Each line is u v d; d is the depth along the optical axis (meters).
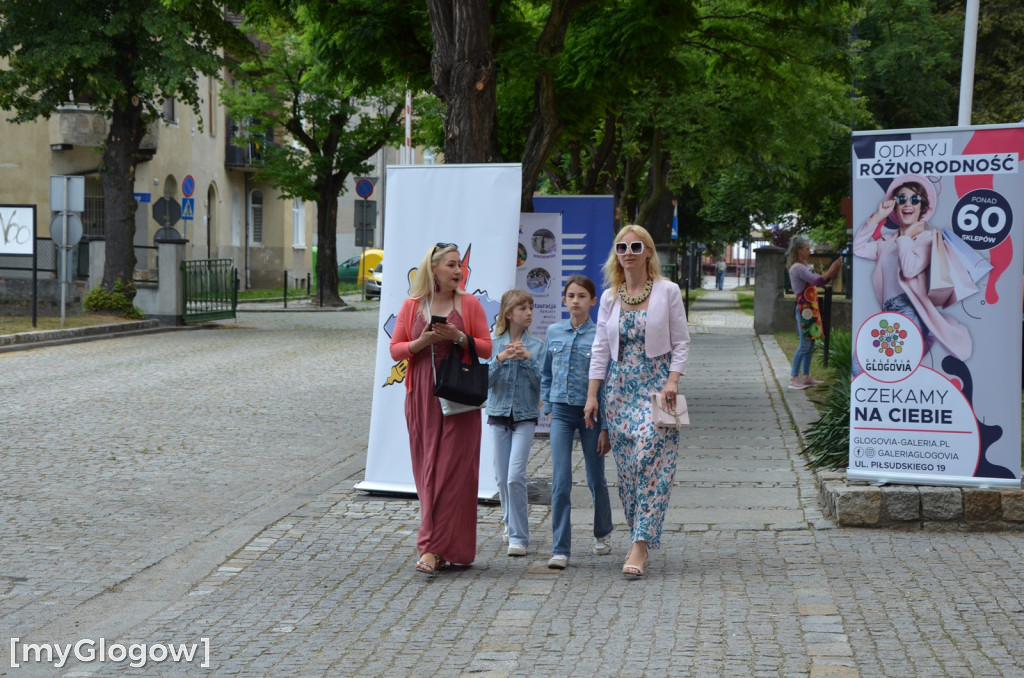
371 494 9.45
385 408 9.38
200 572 7.07
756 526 8.02
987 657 5.13
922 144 7.87
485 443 9.23
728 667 5.07
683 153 22.44
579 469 10.56
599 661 5.21
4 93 26.97
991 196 7.76
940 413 7.93
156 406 14.47
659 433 6.82
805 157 27.27
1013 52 33.41
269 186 50.25
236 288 30.78
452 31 10.67
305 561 7.35
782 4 14.87
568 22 12.98
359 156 37.59
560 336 7.24
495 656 5.34
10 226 24.73
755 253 25.06
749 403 14.39
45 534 8.04
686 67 14.49
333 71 14.94
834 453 10.04
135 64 26.97
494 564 7.24
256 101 36.25
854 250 8.05
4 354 20.56
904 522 7.77
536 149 12.56
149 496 9.38
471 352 6.96
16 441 11.78
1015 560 6.89
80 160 36.03
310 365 19.52
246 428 12.97
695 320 30.45
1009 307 7.79
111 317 26.86
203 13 27.61
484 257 8.98
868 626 5.63
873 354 8.06
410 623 5.94
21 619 6.11
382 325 9.35
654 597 6.30
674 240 37.69
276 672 5.20
